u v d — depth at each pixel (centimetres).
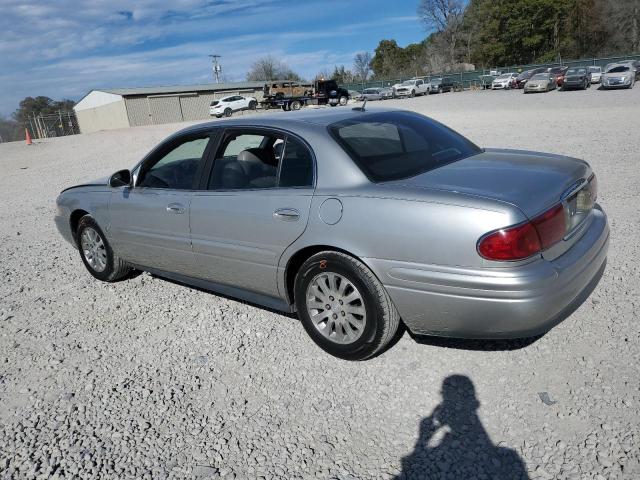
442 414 294
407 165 349
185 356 379
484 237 282
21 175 1611
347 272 329
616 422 273
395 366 343
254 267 382
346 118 388
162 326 428
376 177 333
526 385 310
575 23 7281
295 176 361
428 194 304
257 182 380
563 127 1522
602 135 1286
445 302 299
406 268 306
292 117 393
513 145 1228
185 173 433
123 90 5694
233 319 430
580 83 3578
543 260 292
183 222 421
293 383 335
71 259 639
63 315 465
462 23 8450
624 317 372
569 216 321
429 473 254
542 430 274
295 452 275
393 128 389
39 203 1077
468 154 391
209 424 302
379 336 330
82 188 532
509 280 280
